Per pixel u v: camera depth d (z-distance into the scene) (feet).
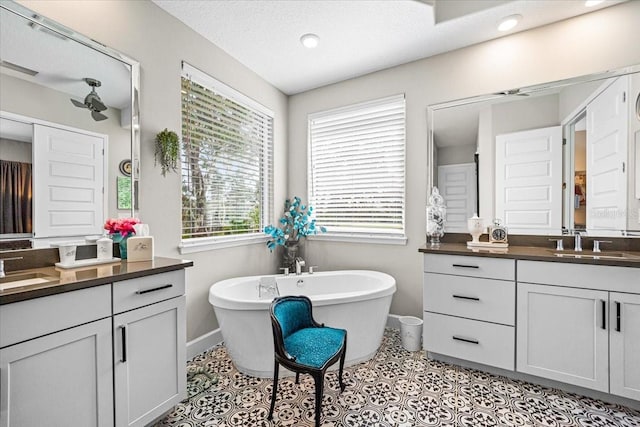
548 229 7.35
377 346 7.51
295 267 10.36
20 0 4.64
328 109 10.58
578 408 5.35
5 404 3.12
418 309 9.02
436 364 7.02
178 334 5.09
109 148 5.71
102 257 5.24
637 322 5.13
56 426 3.52
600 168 6.81
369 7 6.70
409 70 9.12
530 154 7.54
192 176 7.64
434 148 8.76
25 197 4.68
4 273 4.30
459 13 7.07
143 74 6.32
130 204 6.03
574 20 7.06
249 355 6.46
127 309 4.29
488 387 6.03
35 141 4.79
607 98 6.72
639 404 5.25
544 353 5.86
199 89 7.84
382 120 9.74
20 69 4.66
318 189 10.96
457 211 8.48
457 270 6.75
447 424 4.98
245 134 9.47
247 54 8.60
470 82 8.27
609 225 6.72
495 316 6.32
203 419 5.13
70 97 5.19
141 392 4.46
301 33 7.64
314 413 5.27
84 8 5.39
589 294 5.46
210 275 8.07
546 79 7.36
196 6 6.65
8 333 3.14
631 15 6.51
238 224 9.20
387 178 9.70
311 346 5.01
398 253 9.34
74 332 3.69
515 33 7.71
